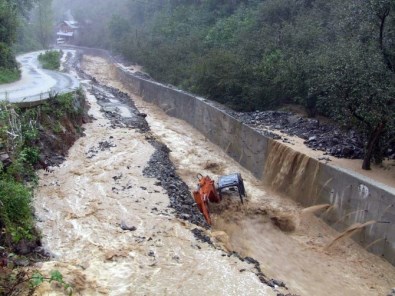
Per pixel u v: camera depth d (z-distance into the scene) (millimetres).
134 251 12898
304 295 13031
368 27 19156
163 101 38281
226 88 32250
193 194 17938
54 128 21109
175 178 19891
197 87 34531
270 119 27328
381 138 18031
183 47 47844
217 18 51781
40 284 10156
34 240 12469
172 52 48094
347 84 16891
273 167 21969
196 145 28094
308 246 16547
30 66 46812
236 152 25766
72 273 11281
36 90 26812
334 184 17641
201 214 16734
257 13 41812
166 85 41094
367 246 15695
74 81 33250
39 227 13836
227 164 25047
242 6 47906
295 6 37969
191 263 12609
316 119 26359
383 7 17297
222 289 11562
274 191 21500
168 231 14258
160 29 61812
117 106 34156
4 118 17078
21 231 11875
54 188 16891
